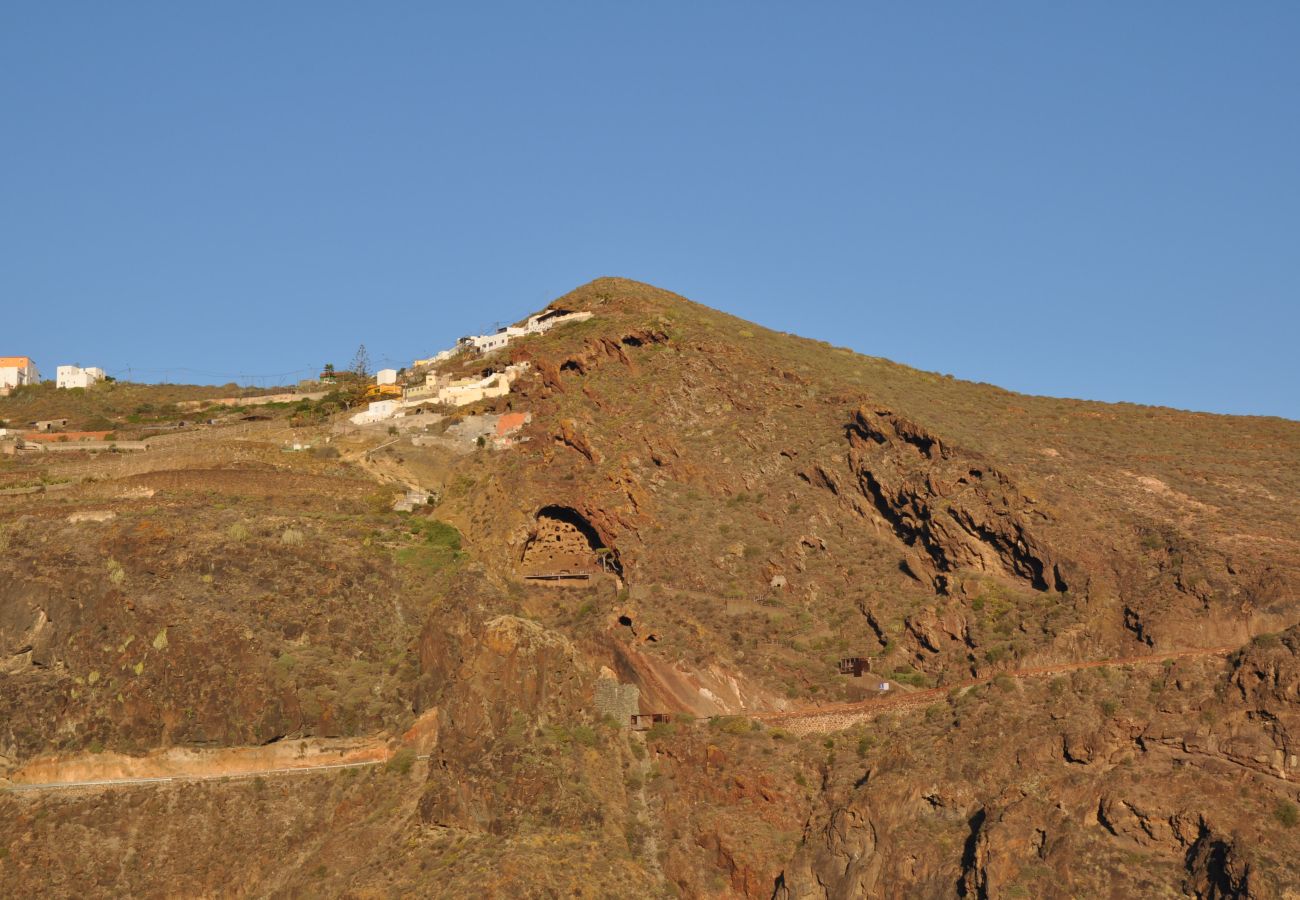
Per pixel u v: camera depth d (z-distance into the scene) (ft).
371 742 325.62
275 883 300.40
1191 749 267.80
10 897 295.07
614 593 363.56
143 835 306.96
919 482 363.56
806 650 339.16
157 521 365.40
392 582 366.63
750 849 291.17
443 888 280.10
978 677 314.55
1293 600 295.89
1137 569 322.96
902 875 271.90
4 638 340.39
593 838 297.33
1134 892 249.96
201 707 321.52
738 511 385.70
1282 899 235.61
